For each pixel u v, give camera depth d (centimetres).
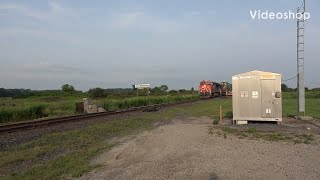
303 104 2602
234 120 2122
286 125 2014
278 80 2088
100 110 3506
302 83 2603
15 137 1628
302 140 1405
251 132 1662
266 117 2091
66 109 3666
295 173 877
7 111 2688
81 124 2180
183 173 902
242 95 2122
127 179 868
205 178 850
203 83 7788
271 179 828
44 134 1734
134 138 1573
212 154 1124
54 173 934
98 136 1644
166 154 1166
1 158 1148
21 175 925
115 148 1323
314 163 984
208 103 5166
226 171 906
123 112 3278
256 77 2102
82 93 8462
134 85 5666
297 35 2592
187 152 1177
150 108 3519
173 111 3469
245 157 1070
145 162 1058
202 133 1620
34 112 2950
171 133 1639
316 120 2333
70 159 1112
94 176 912
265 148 1218
